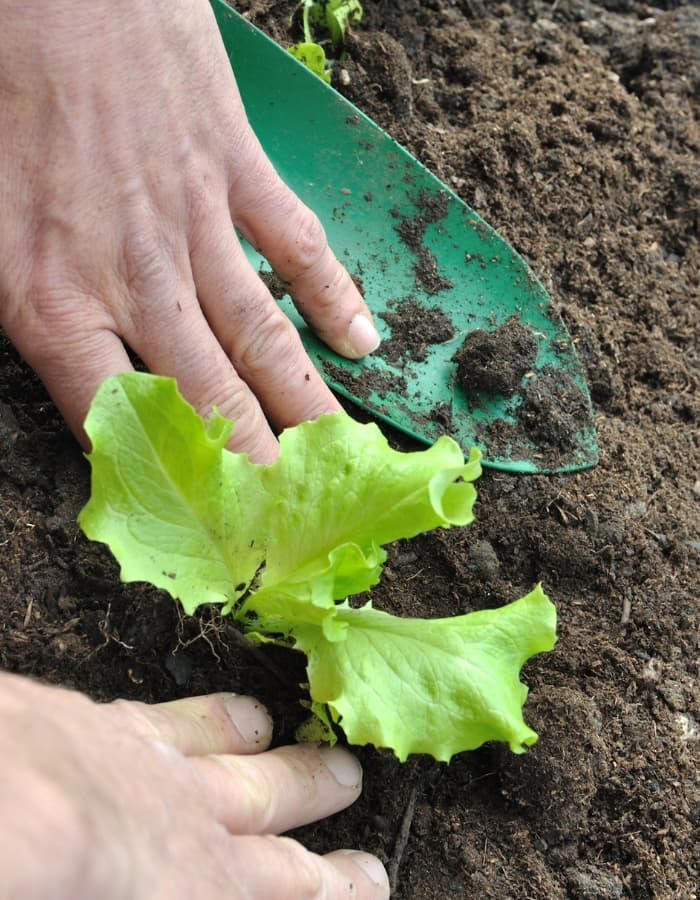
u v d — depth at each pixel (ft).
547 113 2.08
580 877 1.66
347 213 1.90
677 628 1.78
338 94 1.89
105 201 1.61
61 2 1.56
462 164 2.00
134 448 1.47
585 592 1.80
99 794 1.08
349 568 1.54
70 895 0.91
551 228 2.01
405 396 1.83
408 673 1.54
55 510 1.66
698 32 2.22
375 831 1.65
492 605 1.77
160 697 1.62
